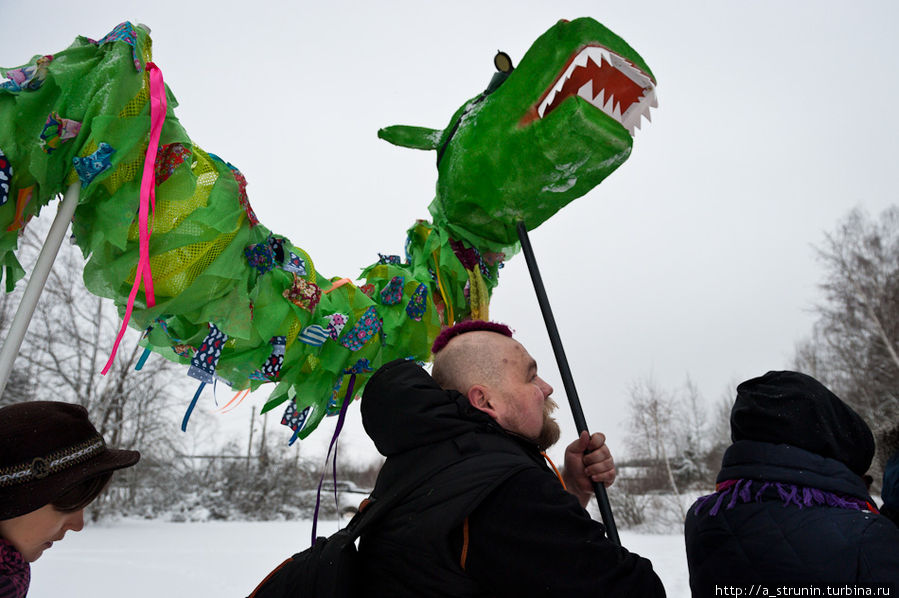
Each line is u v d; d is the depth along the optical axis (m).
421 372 1.23
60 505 1.15
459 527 0.99
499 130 1.89
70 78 1.24
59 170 1.24
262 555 9.49
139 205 1.28
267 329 1.52
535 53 1.85
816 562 1.17
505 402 1.26
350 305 1.76
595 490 1.36
